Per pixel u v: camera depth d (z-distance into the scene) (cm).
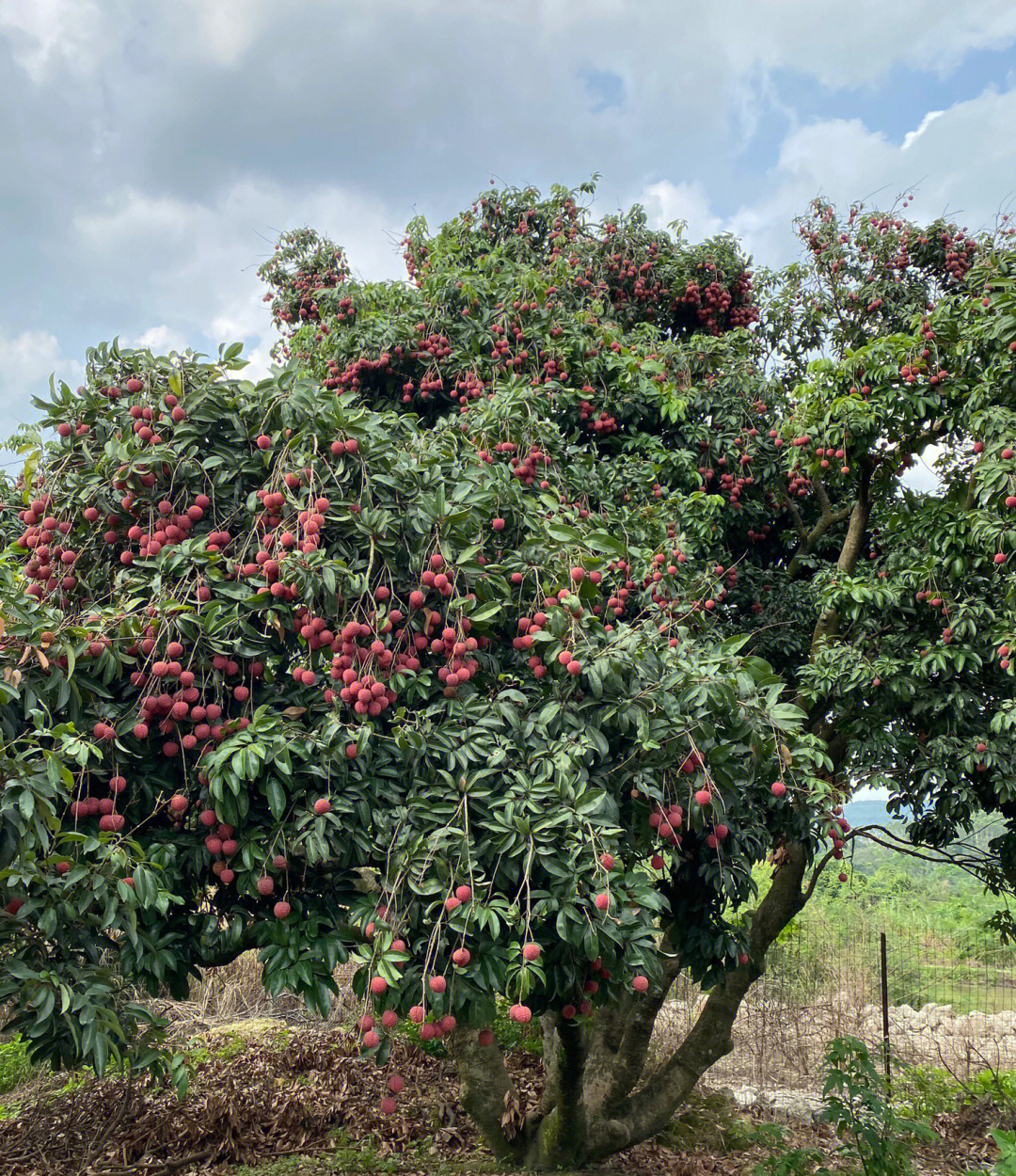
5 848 241
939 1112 604
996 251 716
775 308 843
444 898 271
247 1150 551
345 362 597
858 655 543
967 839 659
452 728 305
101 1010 241
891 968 933
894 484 676
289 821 285
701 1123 588
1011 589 486
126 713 288
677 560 479
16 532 368
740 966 549
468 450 400
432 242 827
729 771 316
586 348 611
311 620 295
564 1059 455
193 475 314
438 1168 518
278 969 274
